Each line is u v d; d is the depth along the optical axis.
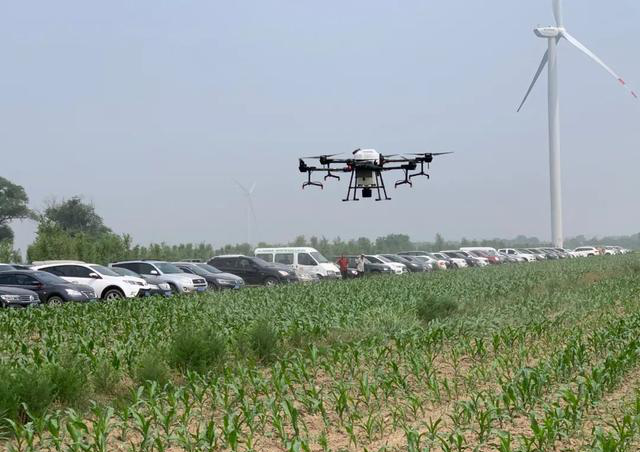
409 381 13.99
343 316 20.70
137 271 35.22
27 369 12.57
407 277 41.22
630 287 31.78
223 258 41.53
